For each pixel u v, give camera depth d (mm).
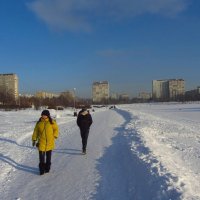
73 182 8320
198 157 11570
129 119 35406
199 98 184500
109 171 9227
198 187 6863
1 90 108812
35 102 102688
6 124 28953
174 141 15797
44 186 8070
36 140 9375
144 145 12312
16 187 8055
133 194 6945
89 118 12547
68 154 12398
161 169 8102
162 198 6125
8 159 11477
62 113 57438
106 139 16719
